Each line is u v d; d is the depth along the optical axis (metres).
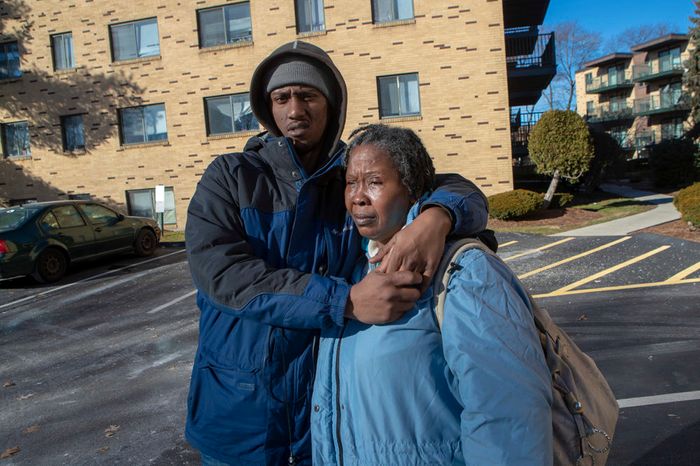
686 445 3.46
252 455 1.67
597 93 49.97
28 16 18.52
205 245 1.62
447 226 1.48
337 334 1.59
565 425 1.45
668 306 6.49
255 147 1.88
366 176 1.62
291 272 1.56
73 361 6.14
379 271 1.44
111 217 12.33
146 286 9.89
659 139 43.34
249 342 1.66
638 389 4.32
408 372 1.42
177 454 3.79
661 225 11.95
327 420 1.57
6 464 3.82
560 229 12.65
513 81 20.70
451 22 15.42
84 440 4.11
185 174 17.66
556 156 14.80
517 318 1.38
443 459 1.41
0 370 6.02
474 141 15.51
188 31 17.22
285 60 1.87
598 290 7.48
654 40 43.19
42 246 10.52
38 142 18.84
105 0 17.80
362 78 15.98
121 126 18.27
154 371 5.59
